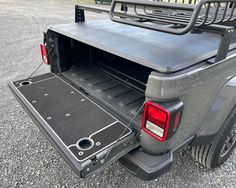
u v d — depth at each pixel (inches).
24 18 386.9
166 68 52.1
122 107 81.1
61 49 101.9
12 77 173.5
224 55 61.4
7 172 92.4
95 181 89.4
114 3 63.8
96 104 79.3
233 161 101.7
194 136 71.3
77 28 93.0
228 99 74.2
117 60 116.3
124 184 88.4
